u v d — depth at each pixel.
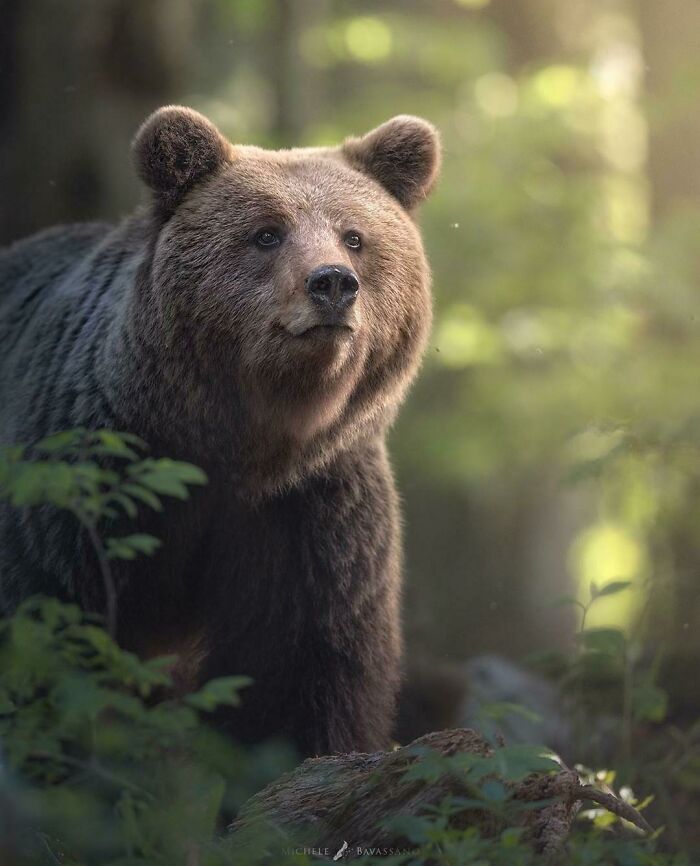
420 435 22.78
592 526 26.00
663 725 12.66
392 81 27.19
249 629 10.12
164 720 6.50
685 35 21.25
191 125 9.66
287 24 27.33
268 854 6.89
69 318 10.49
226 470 9.65
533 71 24.92
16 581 9.62
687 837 9.88
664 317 22.12
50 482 6.65
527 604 23.78
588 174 24.33
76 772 8.12
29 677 7.04
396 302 9.72
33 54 18.70
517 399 21.97
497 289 22.27
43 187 18.73
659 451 13.02
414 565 23.94
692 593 13.81
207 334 9.35
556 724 13.15
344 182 9.84
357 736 10.09
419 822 6.49
